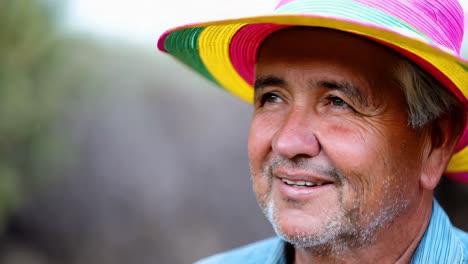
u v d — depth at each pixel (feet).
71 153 28.37
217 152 32.94
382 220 5.48
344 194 5.34
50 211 28.84
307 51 5.39
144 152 31.42
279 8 5.59
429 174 5.73
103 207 29.94
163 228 30.35
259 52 6.25
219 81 7.61
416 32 5.07
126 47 36.27
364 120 5.35
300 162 5.39
